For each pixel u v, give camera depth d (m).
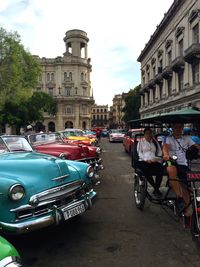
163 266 4.50
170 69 41.50
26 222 4.90
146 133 7.56
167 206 7.15
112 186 10.33
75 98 98.62
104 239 5.56
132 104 72.44
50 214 5.20
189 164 7.06
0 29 40.19
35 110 58.66
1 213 4.85
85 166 6.28
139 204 7.27
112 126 145.62
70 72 99.38
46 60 99.81
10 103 48.50
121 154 22.30
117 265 4.55
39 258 4.85
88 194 5.98
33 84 49.41
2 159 5.91
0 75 40.09
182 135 7.23
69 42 101.25
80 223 6.40
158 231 5.93
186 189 5.93
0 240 3.02
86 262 4.68
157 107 50.34
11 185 4.86
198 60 32.78
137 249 5.11
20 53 44.50
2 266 2.74
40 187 5.24
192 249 5.09
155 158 7.13
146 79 59.84
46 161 5.73
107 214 7.03
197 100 32.59
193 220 5.29
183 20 37.03
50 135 11.83
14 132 63.75
